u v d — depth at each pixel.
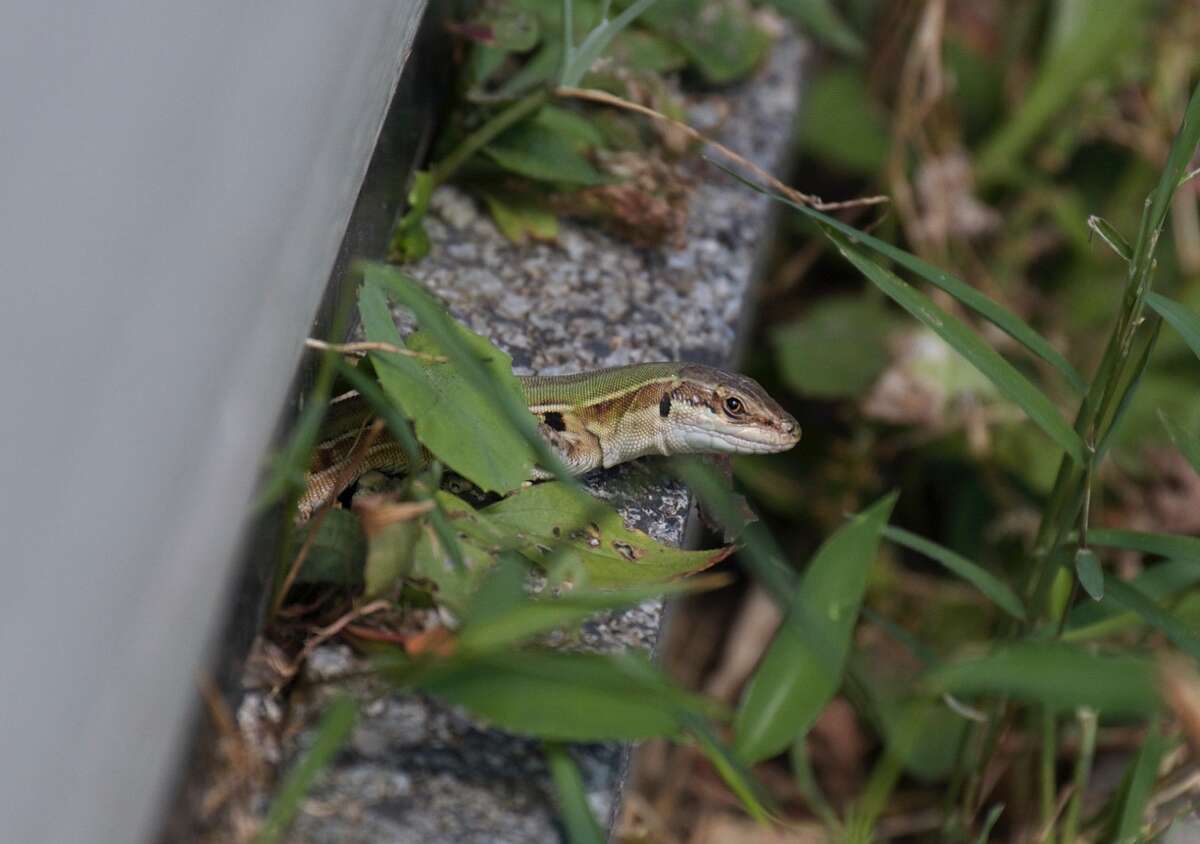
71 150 0.44
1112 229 0.50
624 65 0.55
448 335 0.46
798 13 0.58
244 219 0.45
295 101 0.46
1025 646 0.46
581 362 0.52
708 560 0.48
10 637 0.42
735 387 0.51
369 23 0.48
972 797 0.53
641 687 0.45
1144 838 0.50
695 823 0.57
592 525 0.48
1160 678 0.45
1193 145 0.49
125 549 0.44
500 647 0.45
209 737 0.45
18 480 0.43
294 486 0.46
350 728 0.46
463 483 0.49
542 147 0.53
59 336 0.43
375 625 0.47
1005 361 0.49
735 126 0.58
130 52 0.45
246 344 0.45
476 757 0.46
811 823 0.57
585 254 0.54
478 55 0.54
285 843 0.45
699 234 0.55
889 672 0.58
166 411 0.44
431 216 0.54
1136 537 0.49
